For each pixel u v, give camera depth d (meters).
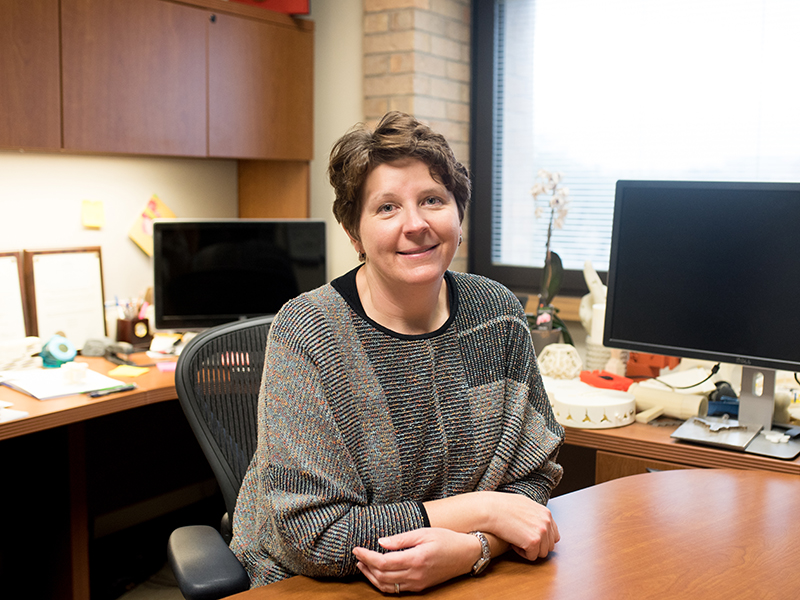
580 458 2.37
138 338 2.53
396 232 1.07
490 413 1.17
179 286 2.51
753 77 2.59
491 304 1.23
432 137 1.09
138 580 2.54
